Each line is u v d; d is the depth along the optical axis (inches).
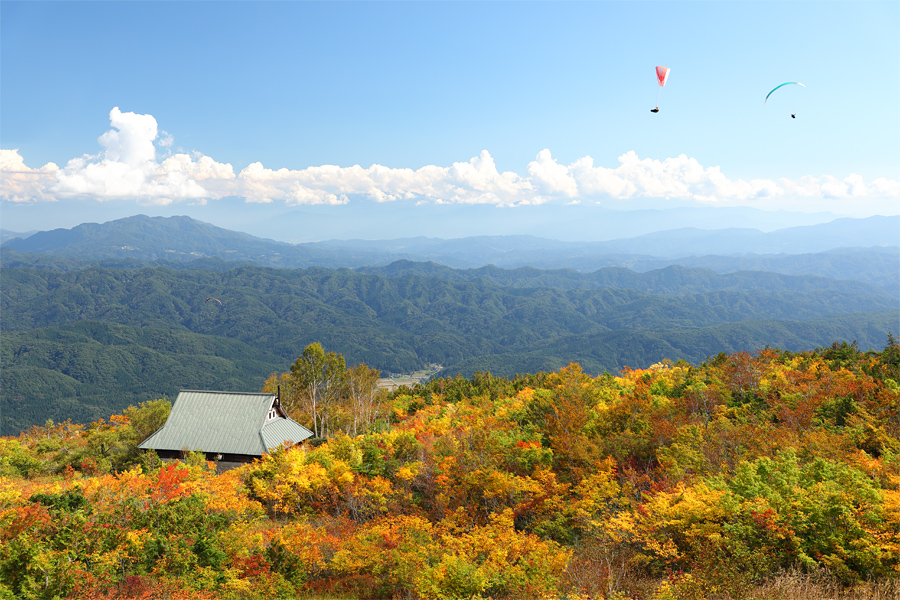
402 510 826.8
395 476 906.7
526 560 542.3
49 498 605.3
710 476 669.9
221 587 540.1
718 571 452.1
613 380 1541.6
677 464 783.1
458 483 837.2
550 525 710.5
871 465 633.6
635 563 542.9
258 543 653.9
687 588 442.3
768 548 481.1
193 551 589.3
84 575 491.2
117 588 506.3
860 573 433.7
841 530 463.8
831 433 846.5
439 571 525.0
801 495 514.0
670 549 515.8
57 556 497.7
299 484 845.2
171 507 641.6
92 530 548.7
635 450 936.3
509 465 919.0
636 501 701.3
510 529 642.8
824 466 601.9
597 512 699.4
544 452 935.0
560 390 1304.1
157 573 537.3
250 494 898.7
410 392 2438.5
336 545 674.8
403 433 1085.8
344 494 855.7
